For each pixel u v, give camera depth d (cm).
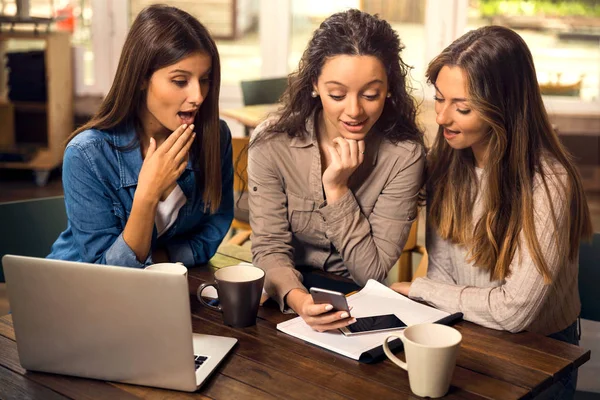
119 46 547
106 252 157
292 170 170
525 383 116
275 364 121
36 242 193
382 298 149
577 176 154
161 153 153
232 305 134
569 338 168
